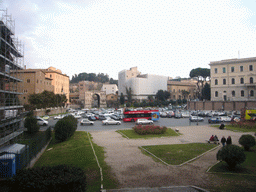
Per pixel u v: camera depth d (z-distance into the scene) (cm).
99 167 1345
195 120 4581
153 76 12350
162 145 2114
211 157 1642
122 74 13388
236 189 1002
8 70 2370
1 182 979
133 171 1285
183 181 1118
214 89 7750
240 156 1266
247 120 3947
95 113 6562
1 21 2375
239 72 7181
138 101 11556
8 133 2323
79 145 2083
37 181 730
